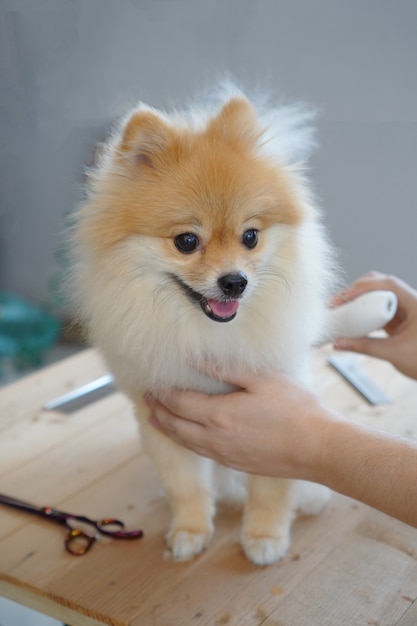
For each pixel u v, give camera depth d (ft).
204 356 3.70
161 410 3.78
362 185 7.96
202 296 3.58
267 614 3.22
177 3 7.64
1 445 4.89
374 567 3.53
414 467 2.94
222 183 3.49
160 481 4.40
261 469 3.49
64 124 8.50
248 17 7.52
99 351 3.99
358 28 7.23
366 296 4.38
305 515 4.06
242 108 3.77
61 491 4.35
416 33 7.07
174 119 3.98
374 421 4.91
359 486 3.06
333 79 7.54
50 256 10.35
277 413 3.37
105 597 3.37
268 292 3.71
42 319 10.44
